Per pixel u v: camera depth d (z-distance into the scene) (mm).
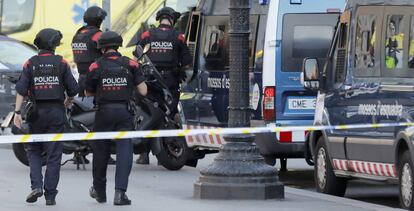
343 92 32094
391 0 29797
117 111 28094
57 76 27812
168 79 37469
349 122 31719
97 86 28188
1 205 28406
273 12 36938
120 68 28062
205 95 40750
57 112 27891
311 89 35250
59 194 30875
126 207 28188
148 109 36000
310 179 40500
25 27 60031
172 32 37562
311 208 28047
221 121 39500
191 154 42219
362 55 31047
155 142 36344
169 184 33781
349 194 35625
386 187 38094
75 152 36562
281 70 36906
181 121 42031
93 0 58125
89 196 30469
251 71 37750
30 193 28984
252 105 37688
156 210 27578
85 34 36188
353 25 31703
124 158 28469
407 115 27984
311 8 37125
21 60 47125
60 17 58875
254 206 28312
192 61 41156
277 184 29719
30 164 28484
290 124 36875
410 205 27906
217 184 29453
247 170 29406
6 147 47562
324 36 37125
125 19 57375
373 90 30078
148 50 35844
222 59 39625
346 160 32156
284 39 36938
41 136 27438
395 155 28688
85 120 35750
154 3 57250
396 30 29438
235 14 29125
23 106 31984
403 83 28906
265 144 36812
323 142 34062
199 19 41688
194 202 29125
